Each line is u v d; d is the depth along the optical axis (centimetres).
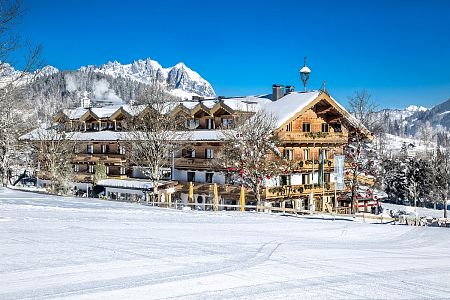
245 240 1959
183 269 1352
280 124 4478
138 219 2403
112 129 6069
